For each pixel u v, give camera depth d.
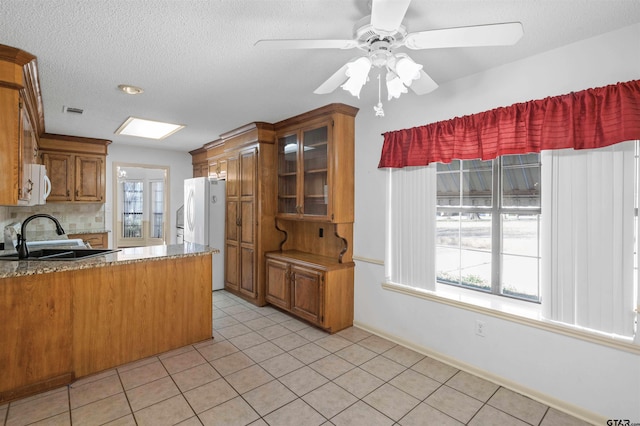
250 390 2.27
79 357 2.41
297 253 3.99
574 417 2.01
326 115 3.29
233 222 4.52
